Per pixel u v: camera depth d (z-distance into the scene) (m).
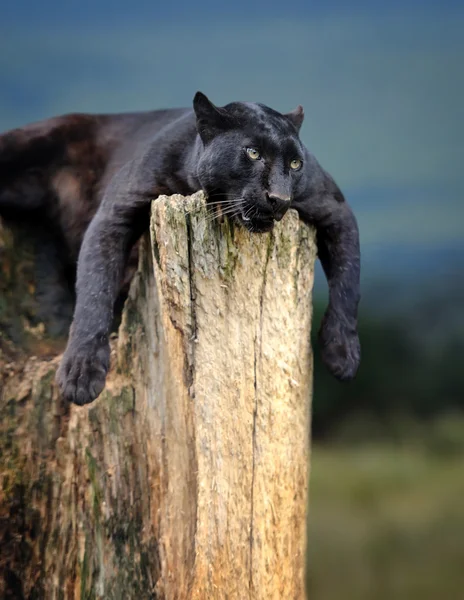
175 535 10.02
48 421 10.73
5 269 11.85
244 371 9.59
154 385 10.16
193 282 9.44
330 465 21.73
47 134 12.30
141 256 10.23
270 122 9.91
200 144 10.26
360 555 16.42
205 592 9.72
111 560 10.43
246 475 9.68
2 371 10.98
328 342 10.77
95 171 12.27
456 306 29.83
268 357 9.64
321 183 10.60
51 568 10.63
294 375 9.81
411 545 16.86
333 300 10.84
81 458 10.52
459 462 21.70
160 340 10.02
